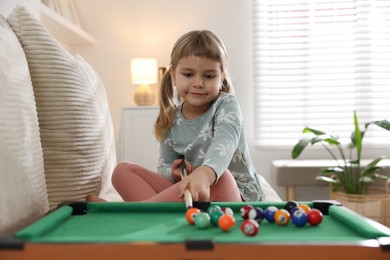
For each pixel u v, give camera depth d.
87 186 1.29
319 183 2.62
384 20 3.08
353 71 3.10
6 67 0.93
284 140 3.17
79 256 0.54
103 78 3.24
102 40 3.23
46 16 2.23
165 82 1.52
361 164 2.59
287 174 2.63
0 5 1.53
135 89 3.23
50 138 1.19
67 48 3.19
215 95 1.34
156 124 1.55
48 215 0.76
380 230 0.63
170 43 3.21
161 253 0.54
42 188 1.02
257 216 0.79
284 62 3.13
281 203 0.92
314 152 3.15
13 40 1.06
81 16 3.22
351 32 3.09
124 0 3.22
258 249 0.54
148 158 2.71
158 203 0.90
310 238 0.64
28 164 0.94
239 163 1.39
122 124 2.72
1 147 0.84
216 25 3.17
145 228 0.73
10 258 0.54
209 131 1.38
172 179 1.38
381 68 3.10
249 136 3.18
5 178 0.84
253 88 3.14
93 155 1.34
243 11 3.15
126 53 3.23
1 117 0.85
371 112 3.11
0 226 0.81
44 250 0.54
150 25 3.21
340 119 3.14
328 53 3.11
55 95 1.19
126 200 1.26
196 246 0.54
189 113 1.48
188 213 0.76
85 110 1.30
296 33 3.12
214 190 1.11
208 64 1.29
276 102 3.16
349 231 0.71
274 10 3.11
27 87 1.01
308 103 3.14
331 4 3.09
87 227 0.74
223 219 0.70
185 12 3.19
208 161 1.06
